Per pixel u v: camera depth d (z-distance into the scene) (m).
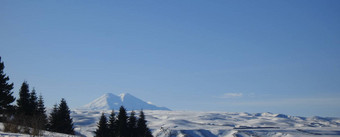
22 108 55.97
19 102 56.72
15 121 29.56
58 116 63.09
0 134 23.69
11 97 45.09
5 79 45.19
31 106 57.44
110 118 68.38
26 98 57.91
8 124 28.31
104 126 67.38
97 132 67.25
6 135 23.53
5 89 44.81
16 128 28.47
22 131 29.14
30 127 31.05
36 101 59.31
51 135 30.08
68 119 65.00
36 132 26.39
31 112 56.50
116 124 67.44
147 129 69.75
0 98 43.41
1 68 45.00
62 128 62.69
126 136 67.06
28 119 31.22
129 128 68.00
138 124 69.12
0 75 44.50
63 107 64.56
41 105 62.59
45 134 29.97
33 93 59.25
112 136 66.81
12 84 46.19
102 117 68.19
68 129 64.00
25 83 58.66
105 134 66.88
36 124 27.08
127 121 69.25
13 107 45.47
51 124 62.38
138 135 68.12
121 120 67.25
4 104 43.78
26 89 58.31
